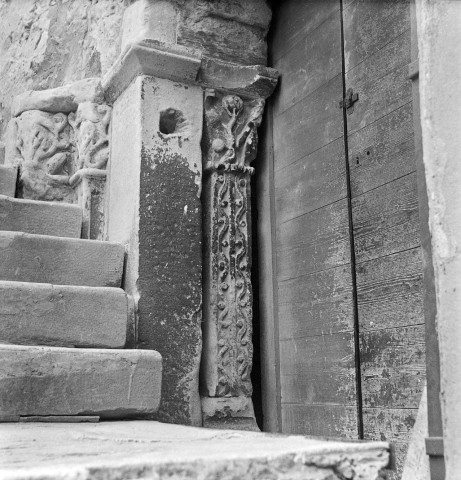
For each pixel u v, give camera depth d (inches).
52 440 59.3
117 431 67.2
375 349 89.3
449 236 55.1
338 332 96.5
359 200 95.5
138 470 41.8
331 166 102.2
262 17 119.8
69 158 123.8
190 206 107.0
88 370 79.2
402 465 82.0
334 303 98.0
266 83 116.9
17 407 74.9
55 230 110.0
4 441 57.9
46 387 76.7
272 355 111.4
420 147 70.0
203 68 112.1
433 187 56.8
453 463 52.3
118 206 110.7
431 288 65.2
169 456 44.7
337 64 103.4
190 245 105.5
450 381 53.5
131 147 107.9
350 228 96.3
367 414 89.7
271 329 112.5
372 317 90.4
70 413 77.5
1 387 74.5
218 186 112.0
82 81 122.1
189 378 100.7
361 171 95.7
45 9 140.0
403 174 87.5
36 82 134.8
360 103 97.3
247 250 112.3
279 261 112.6
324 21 107.9
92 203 116.3
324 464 46.9
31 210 108.7
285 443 52.7
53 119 125.0
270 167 117.9
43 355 77.2
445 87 57.2
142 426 73.7
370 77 95.8
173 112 109.3
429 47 58.9
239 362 107.3
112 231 111.7
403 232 86.4
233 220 112.0
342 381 94.6
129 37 114.3
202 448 51.0
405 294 84.8
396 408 84.4
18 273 95.7
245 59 118.1
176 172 107.1
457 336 53.4
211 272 108.6
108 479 40.8
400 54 90.5
